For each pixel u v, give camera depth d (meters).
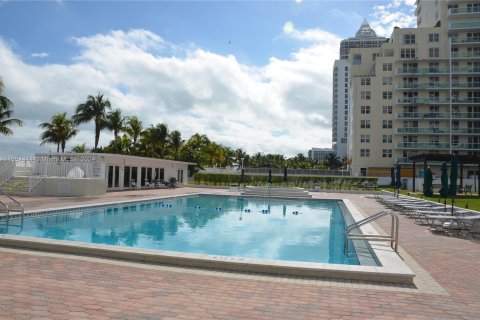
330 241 13.23
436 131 63.41
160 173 41.69
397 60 65.62
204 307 5.32
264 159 117.62
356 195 36.22
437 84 63.84
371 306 5.52
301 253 11.27
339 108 143.75
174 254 7.88
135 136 59.16
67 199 23.47
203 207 23.86
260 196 31.67
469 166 61.03
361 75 72.88
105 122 48.72
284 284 6.54
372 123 66.81
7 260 7.83
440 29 64.56
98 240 12.66
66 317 4.79
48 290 5.89
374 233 12.08
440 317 5.12
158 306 5.30
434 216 14.94
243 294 5.95
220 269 7.44
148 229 15.14
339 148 142.38
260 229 15.70
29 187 26.02
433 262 8.38
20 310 5.00
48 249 8.79
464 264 8.21
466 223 13.37
